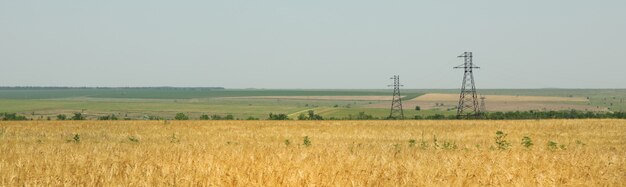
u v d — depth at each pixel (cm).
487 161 2195
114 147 3050
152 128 6359
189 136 5122
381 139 4897
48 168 1772
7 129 5872
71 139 4362
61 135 5006
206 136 5134
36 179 1542
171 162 2016
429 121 7938
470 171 1800
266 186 1509
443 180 1614
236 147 3061
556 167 1983
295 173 1658
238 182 1536
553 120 8000
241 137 5034
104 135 5131
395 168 1892
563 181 1664
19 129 5903
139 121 7812
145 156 2353
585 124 7112
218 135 5319
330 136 5306
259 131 5978
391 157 2441
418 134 5662
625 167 2067
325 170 1797
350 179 1555
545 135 5509
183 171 1733
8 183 1500
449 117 10200
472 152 2823
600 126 6781
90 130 5906
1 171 1716
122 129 6147
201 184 1508
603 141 4675
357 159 2177
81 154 2430
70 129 6022
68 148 2916
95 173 1680
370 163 2073
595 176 1770
